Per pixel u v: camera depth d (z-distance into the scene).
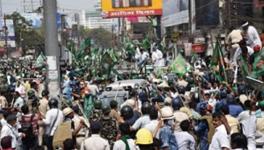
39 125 14.78
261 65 16.20
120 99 19.34
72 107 16.30
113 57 34.75
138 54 40.34
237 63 18.86
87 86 21.97
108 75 30.72
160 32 67.75
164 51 44.75
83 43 42.34
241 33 20.39
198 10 43.47
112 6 47.34
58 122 14.62
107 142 11.36
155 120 12.02
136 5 47.25
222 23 37.84
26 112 15.57
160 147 11.27
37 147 14.70
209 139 12.18
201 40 41.28
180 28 56.22
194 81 20.22
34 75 37.09
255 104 11.91
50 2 19.50
